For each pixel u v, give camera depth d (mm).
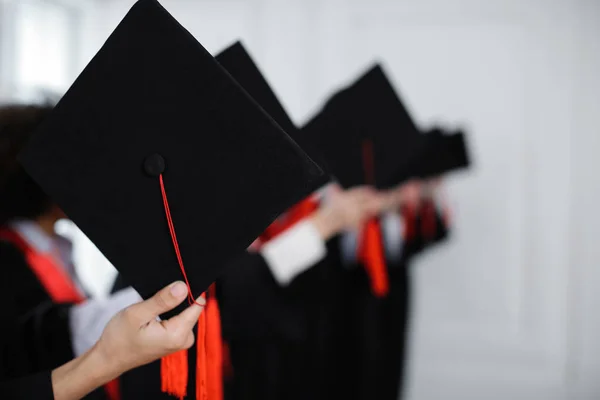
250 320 1061
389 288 2150
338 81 2646
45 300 902
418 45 2613
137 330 585
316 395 1819
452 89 2598
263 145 621
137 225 647
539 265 2586
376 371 2109
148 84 633
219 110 626
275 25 2660
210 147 632
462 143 2209
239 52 875
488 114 2580
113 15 2592
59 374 622
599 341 2535
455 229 2648
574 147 2518
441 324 2701
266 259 1127
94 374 611
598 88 2484
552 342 2590
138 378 916
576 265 2549
